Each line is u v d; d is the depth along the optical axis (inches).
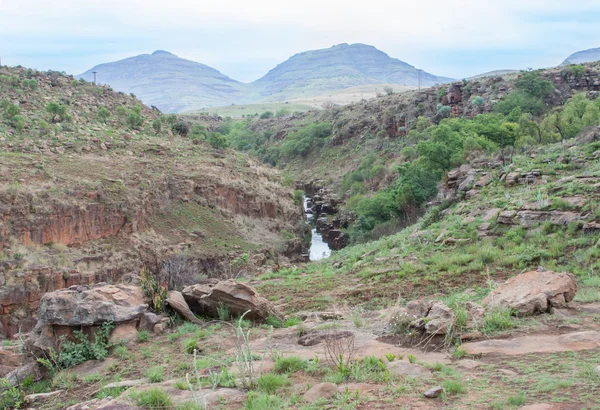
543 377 322.0
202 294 616.1
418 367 359.3
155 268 1676.9
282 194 2792.8
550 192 1153.4
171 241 1916.8
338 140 4950.8
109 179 1925.4
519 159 1562.5
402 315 455.8
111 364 481.1
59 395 435.2
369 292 794.8
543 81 3890.3
